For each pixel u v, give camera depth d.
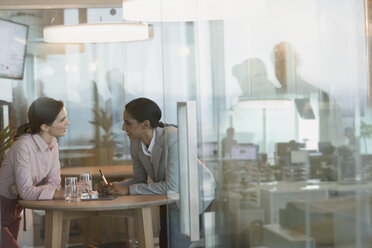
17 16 5.83
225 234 1.96
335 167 1.80
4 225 3.20
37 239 4.76
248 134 1.92
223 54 1.96
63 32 5.18
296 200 1.85
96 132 6.23
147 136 3.07
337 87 1.79
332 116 1.80
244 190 1.93
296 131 1.84
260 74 1.89
